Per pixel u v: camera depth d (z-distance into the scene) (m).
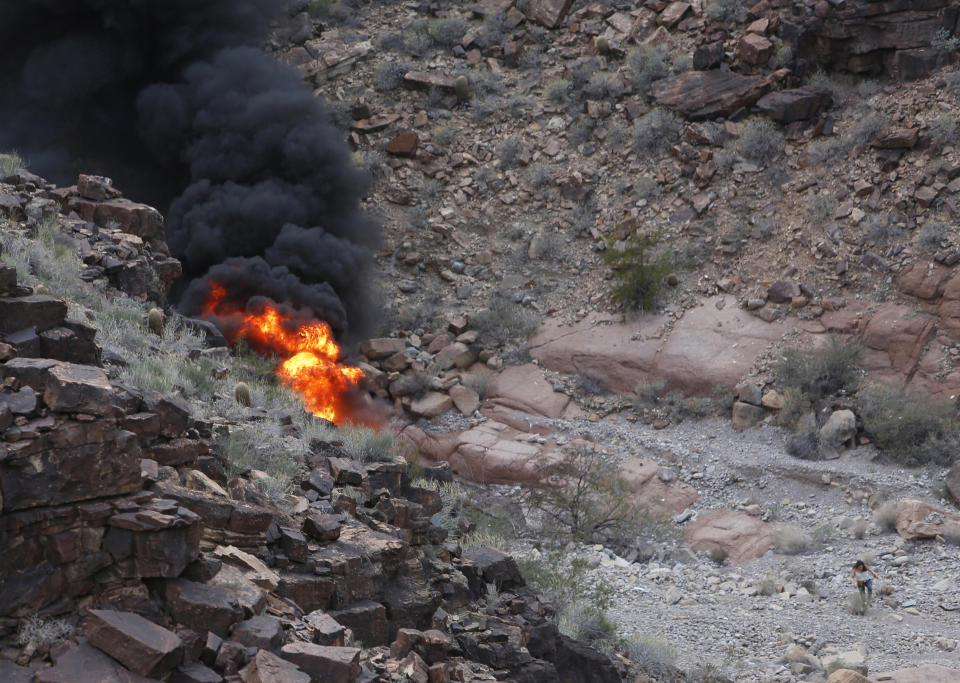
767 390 90.69
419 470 41.91
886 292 93.69
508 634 27.73
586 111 121.38
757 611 60.47
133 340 32.09
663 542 74.56
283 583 21.19
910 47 105.88
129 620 16.55
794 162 107.12
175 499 20.11
